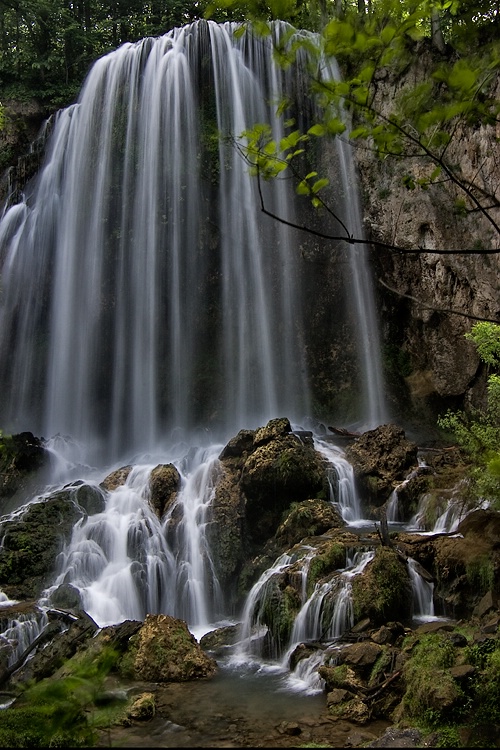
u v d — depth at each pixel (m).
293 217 19.39
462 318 15.34
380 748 6.14
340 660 8.00
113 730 6.99
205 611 11.55
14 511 13.11
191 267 19.66
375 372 17.98
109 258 19.92
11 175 21.31
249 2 3.24
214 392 19.30
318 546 10.44
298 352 19.14
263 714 7.34
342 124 3.32
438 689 6.63
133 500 13.06
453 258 15.33
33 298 20.23
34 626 9.87
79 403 19.58
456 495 11.31
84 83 21.22
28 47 23.58
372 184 17.55
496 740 6.14
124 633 9.21
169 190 19.73
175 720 7.25
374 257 17.94
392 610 8.93
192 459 14.53
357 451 13.74
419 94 3.22
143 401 19.39
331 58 3.24
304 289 19.28
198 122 19.78
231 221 19.62
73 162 20.53
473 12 3.38
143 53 20.58
